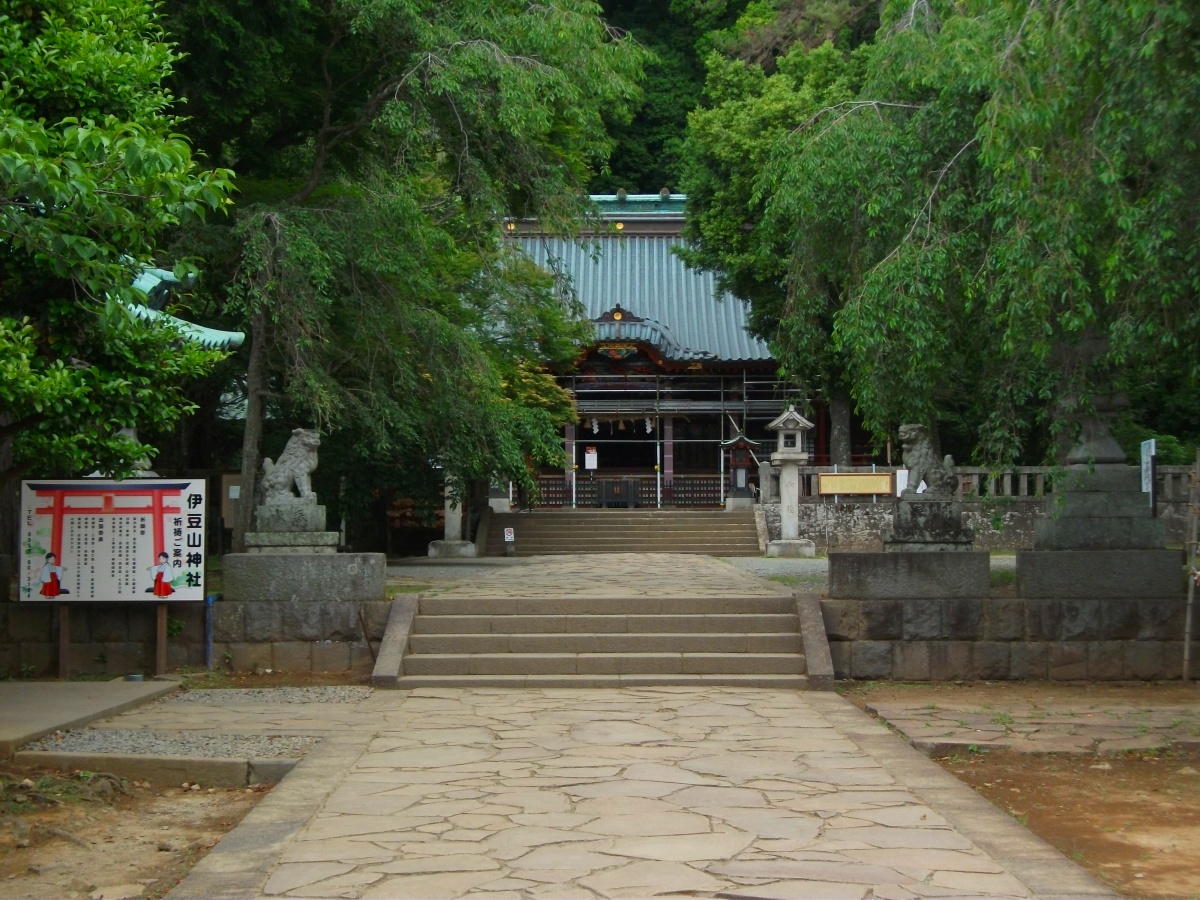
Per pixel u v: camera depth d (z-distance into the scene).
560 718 9.17
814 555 24.67
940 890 4.98
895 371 11.91
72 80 7.57
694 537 27.48
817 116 13.28
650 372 35.56
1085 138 9.64
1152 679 11.61
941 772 7.25
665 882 5.08
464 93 14.13
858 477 25.41
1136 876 5.62
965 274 10.98
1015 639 11.66
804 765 7.42
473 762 7.53
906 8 12.87
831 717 9.26
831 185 12.50
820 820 6.09
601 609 12.12
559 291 17.91
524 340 24.03
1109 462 12.09
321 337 14.62
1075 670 11.61
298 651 11.66
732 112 25.81
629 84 15.83
